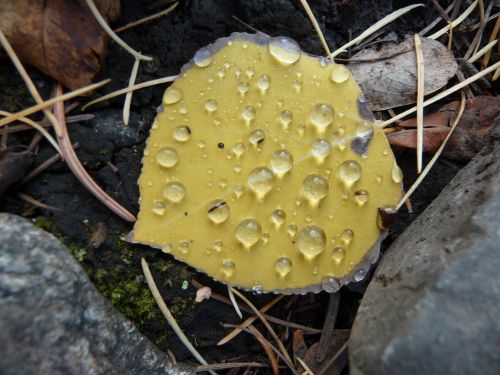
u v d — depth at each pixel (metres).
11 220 0.06
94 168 0.08
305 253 0.07
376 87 0.08
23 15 0.07
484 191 0.07
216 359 0.08
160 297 0.07
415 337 0.05
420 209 0.08
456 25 0.09
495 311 0.06
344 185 0.07
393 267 0.07
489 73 0.09
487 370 0.05
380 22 0.08
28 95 0.07
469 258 0.06
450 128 0.08
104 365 0.06
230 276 0.07
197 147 0.07
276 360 0.08
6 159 0.07
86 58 0.07
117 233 0.07
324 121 0.07
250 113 0.07
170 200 0.07
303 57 0.08
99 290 0.07
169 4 0.08
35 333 0.06
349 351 0.07
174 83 0.07
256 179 0.07
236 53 0.07
